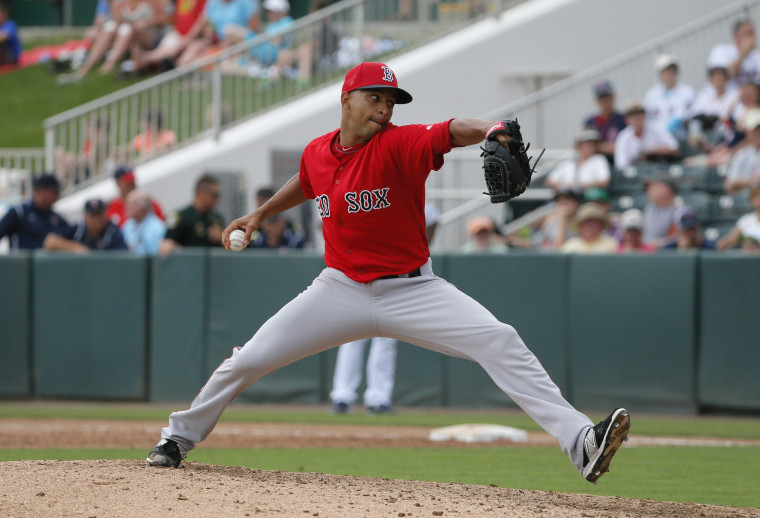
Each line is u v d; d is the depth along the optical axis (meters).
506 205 47.75
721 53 48.50
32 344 41.22
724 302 34.62
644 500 15.98
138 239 42.38
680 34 51.84
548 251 37.44
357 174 14.85
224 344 39.44
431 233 36.78
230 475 15.95
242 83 54.88
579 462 14.47
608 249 38.03
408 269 15.26
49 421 32.88
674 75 48.00
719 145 43.53
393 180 14.76
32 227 41.81
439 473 21.17
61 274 40.91
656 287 35.50
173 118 53.81
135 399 40.12
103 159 52.19
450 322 14.98
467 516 13.22
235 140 52.59
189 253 39.81
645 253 35.75
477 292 37.81
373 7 57.88
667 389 35.28
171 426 16.25
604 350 36.16
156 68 74.94
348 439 27.88
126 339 40.25
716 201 41.12
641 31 56.97
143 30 76.44
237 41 67.38
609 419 14.16
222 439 27.50
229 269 39.47
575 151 47.84
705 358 34.88
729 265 34.59
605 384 36.12
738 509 15.37
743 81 46.66
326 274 15.66
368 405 35.88
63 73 81.62
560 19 56.69
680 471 21.88
